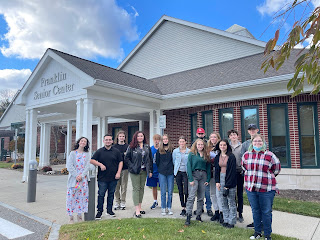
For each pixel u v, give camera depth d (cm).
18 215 558
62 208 612
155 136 609
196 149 489
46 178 1144
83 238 397
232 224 443
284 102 802
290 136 790
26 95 1059
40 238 423
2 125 2758
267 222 383
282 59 243
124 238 389
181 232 414
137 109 1105
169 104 1016
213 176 507
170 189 542
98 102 921
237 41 1260
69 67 808
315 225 461
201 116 1010
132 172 523
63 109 1136
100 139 1441
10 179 1119
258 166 390
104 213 564
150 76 1585
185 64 1440
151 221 479
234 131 501
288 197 677
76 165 500
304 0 224
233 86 814
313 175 766
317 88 245
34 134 1028
